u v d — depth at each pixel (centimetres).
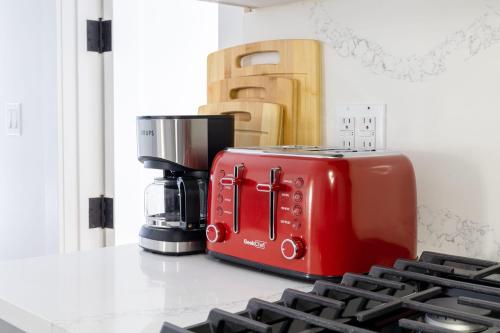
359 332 69
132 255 128
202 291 101
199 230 129
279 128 141
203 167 130
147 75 220
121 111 210
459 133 118
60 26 205
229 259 117
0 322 113
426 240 124
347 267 103
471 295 88
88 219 212
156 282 106
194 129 128
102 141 213
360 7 134
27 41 225
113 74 208
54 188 211
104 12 210
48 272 112
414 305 78
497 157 113
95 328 82
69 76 207
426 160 124
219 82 158
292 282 107
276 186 108
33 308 90
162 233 128
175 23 229
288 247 105
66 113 207
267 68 149
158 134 128
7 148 243
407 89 126
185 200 126
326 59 141
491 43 113
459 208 119
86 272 113
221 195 119
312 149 121
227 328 76
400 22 127
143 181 215
